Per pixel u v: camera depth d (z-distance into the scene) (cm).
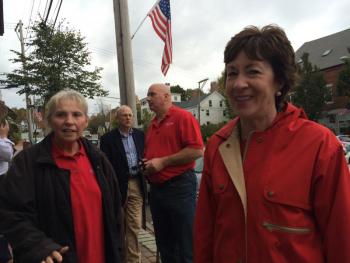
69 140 255
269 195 170
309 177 167
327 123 4569
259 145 183
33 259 220
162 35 811
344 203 162
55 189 245
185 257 408
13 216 232
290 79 187
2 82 1900
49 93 1877
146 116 4072
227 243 186
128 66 693
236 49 186
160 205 416
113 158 517
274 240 167
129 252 514
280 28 186
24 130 3772
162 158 407
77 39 1930
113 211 269
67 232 243
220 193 190
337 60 4856
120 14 695
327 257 168
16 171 243
